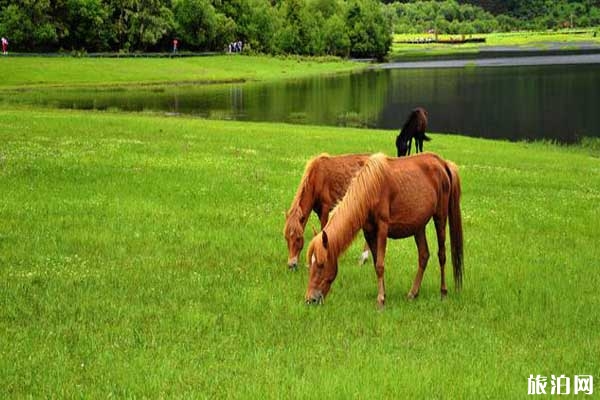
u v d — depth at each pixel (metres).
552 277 12.43
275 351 8.40
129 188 18.55
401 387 7.41
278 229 15.38
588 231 16.88
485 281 12.09
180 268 12.02
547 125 52.38
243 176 21.31
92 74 90.25
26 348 8.15
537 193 22.08
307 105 66.69
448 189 11.00
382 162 10.12
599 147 41.59
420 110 25.11
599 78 89.88
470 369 8.02
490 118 56.88
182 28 133.50
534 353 8.72
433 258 13.73
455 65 129.75
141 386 7.24
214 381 7.44
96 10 114.44
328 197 12.55
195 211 16.48
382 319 9.83
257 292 10.73
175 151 25.97
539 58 141.38
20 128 30.47
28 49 109.12
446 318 10.13
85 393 7.05
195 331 9.03
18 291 10.24
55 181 18.88
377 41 165.62
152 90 79.69
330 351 8.48
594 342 9.20
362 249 14.27
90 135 29.77
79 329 8.88
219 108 62.09
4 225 14.16
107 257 12.45
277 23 153.00
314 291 10.00
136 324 9.20
